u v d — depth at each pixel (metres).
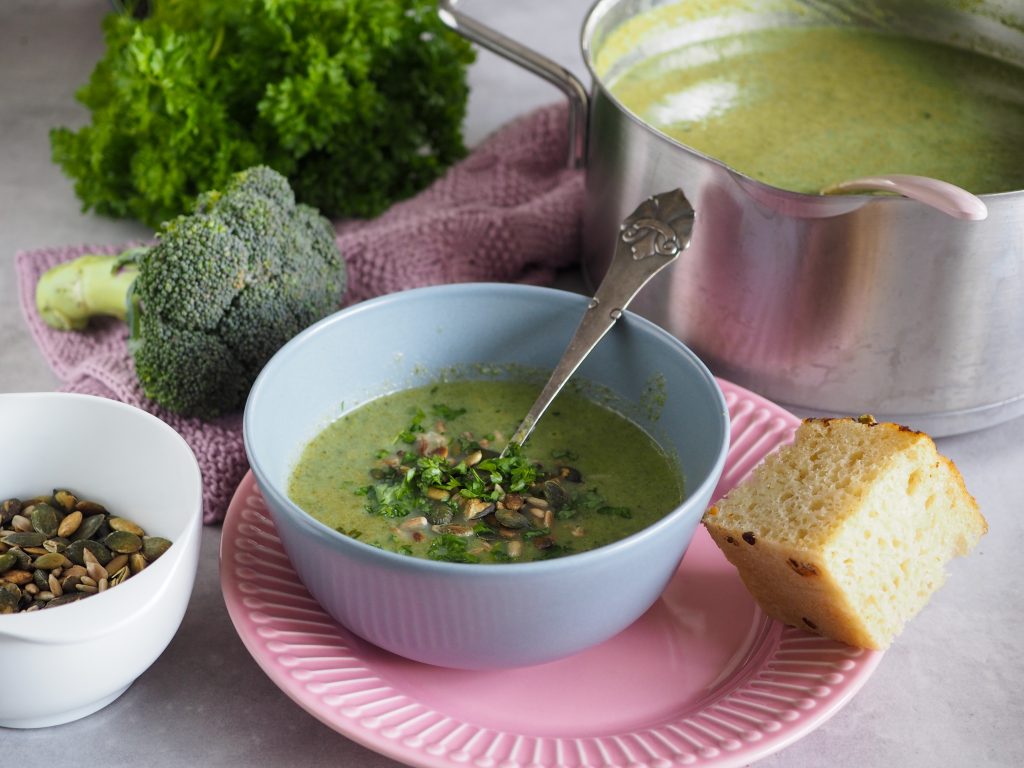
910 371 0.58
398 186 0.76
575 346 0.54
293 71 0.69
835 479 0.48
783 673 0.48
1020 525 0.58
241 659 0.52
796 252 0.56
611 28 0.71
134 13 0.82
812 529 0.47
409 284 0.68
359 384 0.56
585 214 0.68
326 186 0.72
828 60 0.74
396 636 0.46
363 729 0.45
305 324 0.61
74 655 0.45
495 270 0.70
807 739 0.49
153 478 0.52
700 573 0.53
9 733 0.49
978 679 0.51
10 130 0.81
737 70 0.74
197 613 0.54
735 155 0.66
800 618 0.49
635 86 0.72
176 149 0.68
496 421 0.56
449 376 0.58
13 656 0.44
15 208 0.75
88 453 0.53
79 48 0.89
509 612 0.44
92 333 0.67
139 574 0.46
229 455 0.58
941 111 0.70
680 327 0.62
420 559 0.43
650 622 0.51
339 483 0.53
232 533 0.51
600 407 0.56
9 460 0.53
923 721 0.49
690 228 0.56
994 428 0.63
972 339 0.57
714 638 0.50
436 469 0.52
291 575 0.50
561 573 0.43
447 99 0.74
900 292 0.56
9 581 0.49
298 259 0.61
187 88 0.68
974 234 0.54
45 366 0.66
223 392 0.60
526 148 0.76
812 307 0.57
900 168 0.65
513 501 0.51
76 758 0.48
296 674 0.46
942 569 0.51
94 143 0.70
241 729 0.49
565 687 0.48
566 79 0.67
